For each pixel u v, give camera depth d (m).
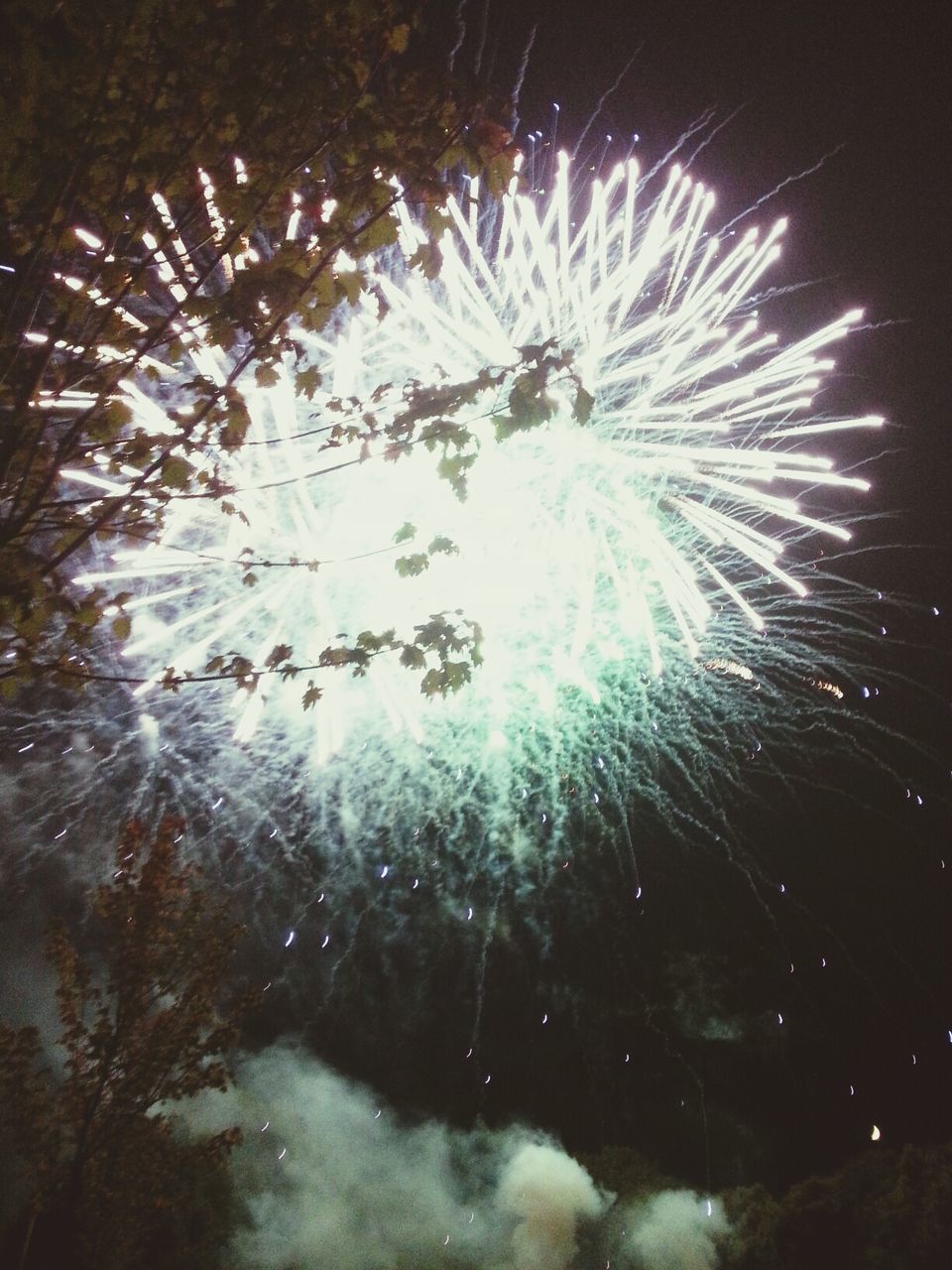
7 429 5.20
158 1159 8.47
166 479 5.65
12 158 5.03
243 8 5.15
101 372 5.47
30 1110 8.16
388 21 5.29
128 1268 8.77
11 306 5.23
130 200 5.29
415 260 5.68
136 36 5.08
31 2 4.96
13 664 5.96
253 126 5.33
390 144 5.39
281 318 5.52
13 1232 8.07
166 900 8.61
